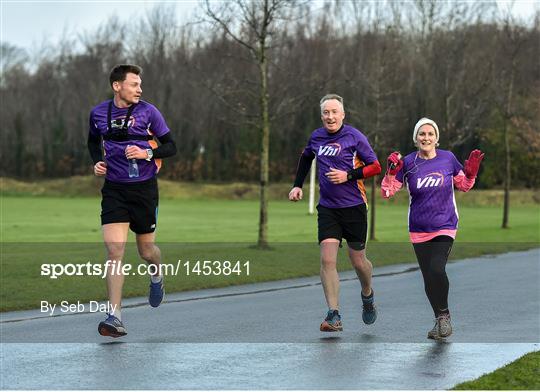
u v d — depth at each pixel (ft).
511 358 47.85
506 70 210.79
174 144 54.39
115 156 53.52
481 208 337.11
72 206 306.14
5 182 451.94
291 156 477.77
